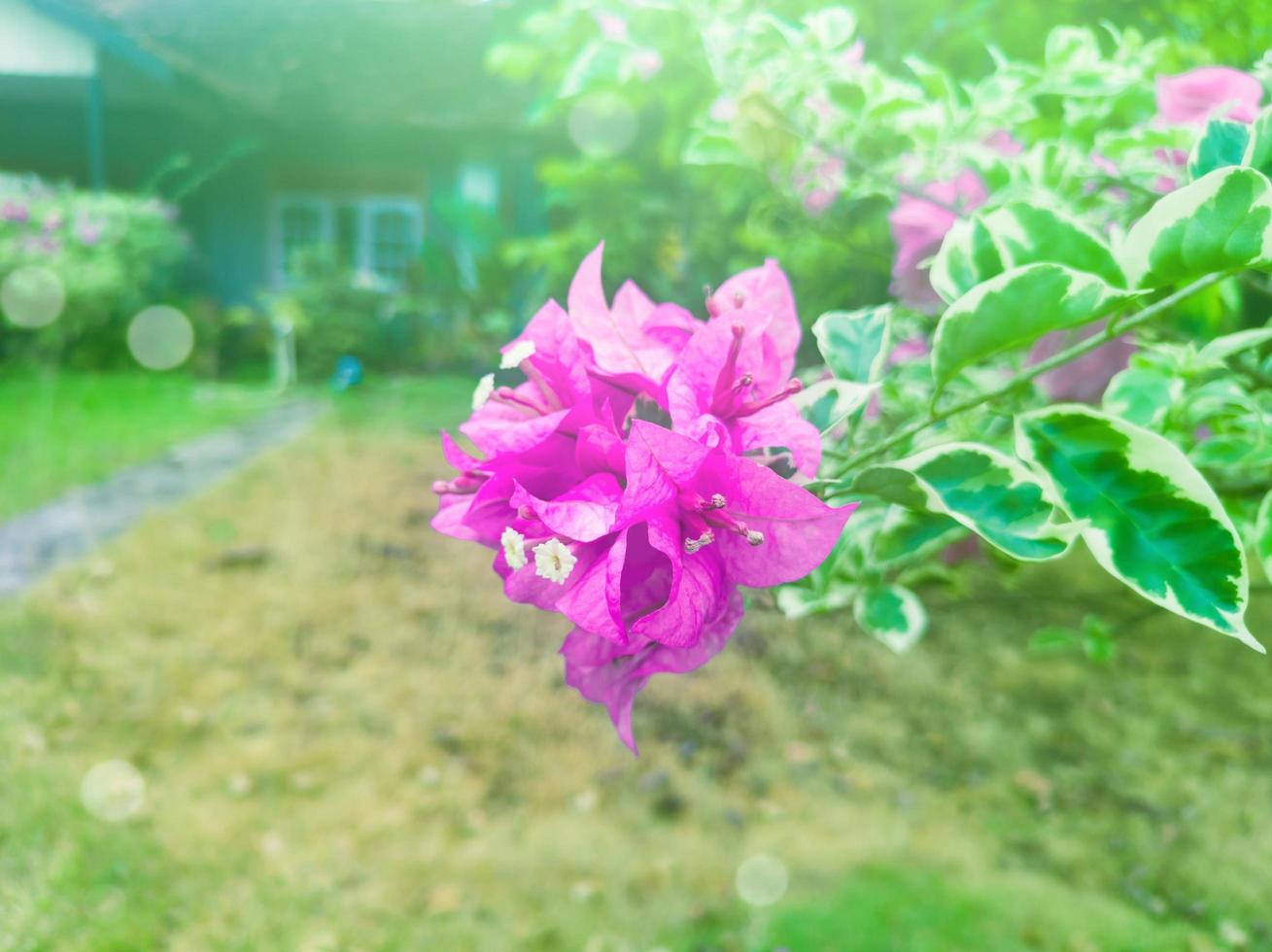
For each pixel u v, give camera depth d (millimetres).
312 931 3010
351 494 6730
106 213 11484
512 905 3217
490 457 747
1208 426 1312
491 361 11016
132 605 4887
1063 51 1406
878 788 4070
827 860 3566
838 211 1807
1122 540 803
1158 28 1921
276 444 8359
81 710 4004
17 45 11719
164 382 11398
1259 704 4707
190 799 3559
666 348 825
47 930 2871
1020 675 4934
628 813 3785
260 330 12695
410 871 3342
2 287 10859
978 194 1413
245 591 5168
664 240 4398
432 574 5539
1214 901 3414
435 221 13070
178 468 7461
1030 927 3193
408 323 12523
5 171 13523
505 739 4145
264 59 12508
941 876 3473
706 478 711
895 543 1198
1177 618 5480
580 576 708
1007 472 844
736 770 4125
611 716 736
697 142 1648
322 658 4621
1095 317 782
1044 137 1680
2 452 7484
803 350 2326
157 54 11102
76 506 6395
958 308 806
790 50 1408
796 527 703
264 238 13406
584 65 1787
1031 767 4246
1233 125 861
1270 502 1036
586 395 740
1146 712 4664
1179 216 726
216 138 13086
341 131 12328
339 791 3732
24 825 3273
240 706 4184
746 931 3139
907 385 1497
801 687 4734
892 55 2109
